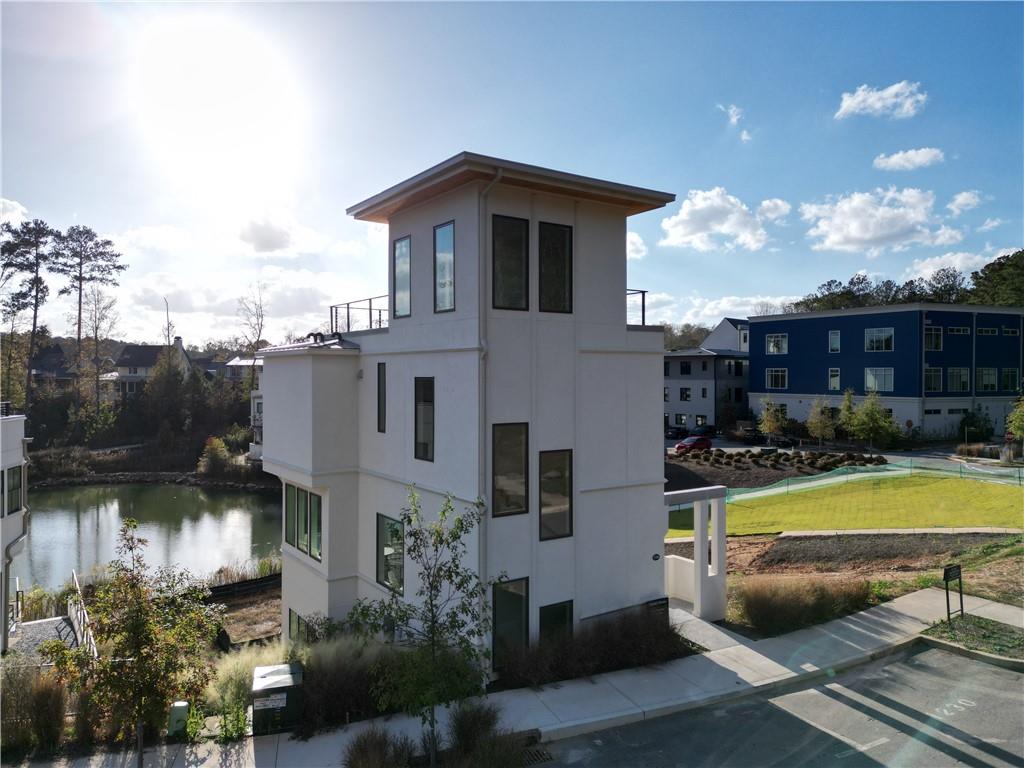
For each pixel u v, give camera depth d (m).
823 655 13.88
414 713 9.48
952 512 26.92
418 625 14.31
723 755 10.40
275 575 28.86
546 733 10.99
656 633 14.15
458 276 13.66
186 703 11.04
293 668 11.81
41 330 71.56
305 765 10.12
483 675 10.38
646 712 11.65
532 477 13.81
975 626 15.00
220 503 51.38
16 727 10.52
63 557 37.09
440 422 14.16
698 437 51.47
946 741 10.55
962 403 52.66
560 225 14.36
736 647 14.44
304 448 17.08
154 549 38.53
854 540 23.38
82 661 9.23
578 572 14.50
